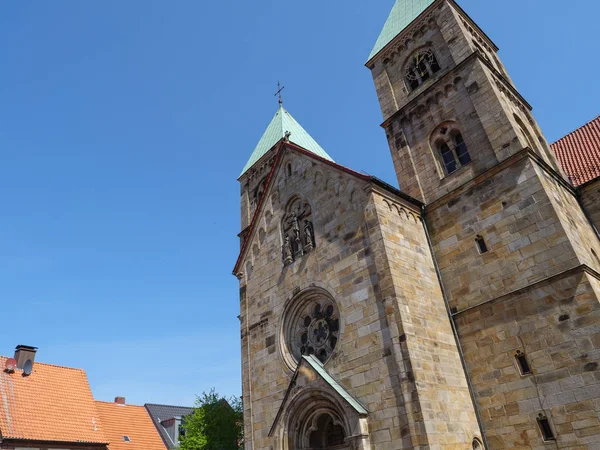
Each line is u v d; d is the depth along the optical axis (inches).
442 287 1035.9
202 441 1860.2
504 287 943.7
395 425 802.8
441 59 1347.2
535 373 849.5
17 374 1819.6
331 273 1040.2
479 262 997.8
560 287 863.7
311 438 949.8
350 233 1030.4
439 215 1106.1
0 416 1610.5
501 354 901.8
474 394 912.9
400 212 1062.4
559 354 829.8
